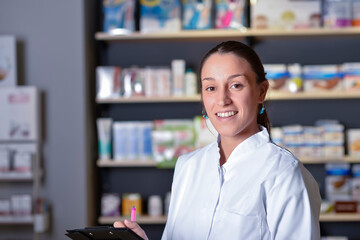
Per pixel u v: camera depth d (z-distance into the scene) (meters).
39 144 3.76
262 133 1.47
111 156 3.93
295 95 3.72
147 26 3.83
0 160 3.65
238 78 1.39
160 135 3.80
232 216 1.39
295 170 1.35
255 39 4.04
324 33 3.80
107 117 4.12
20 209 3.63
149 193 4.13
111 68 3.83
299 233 1.31
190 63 4.11
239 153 1.45
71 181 3.77
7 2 3.80
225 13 3.82
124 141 3.82
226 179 1.45
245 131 1.48
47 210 3.75
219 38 3.98
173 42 4.11
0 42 3.75
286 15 3.79
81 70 3.77
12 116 3.71
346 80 3.74
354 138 3.77
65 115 3.78
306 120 4.05
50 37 3.79
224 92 1.39
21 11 3.80
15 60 3.74
